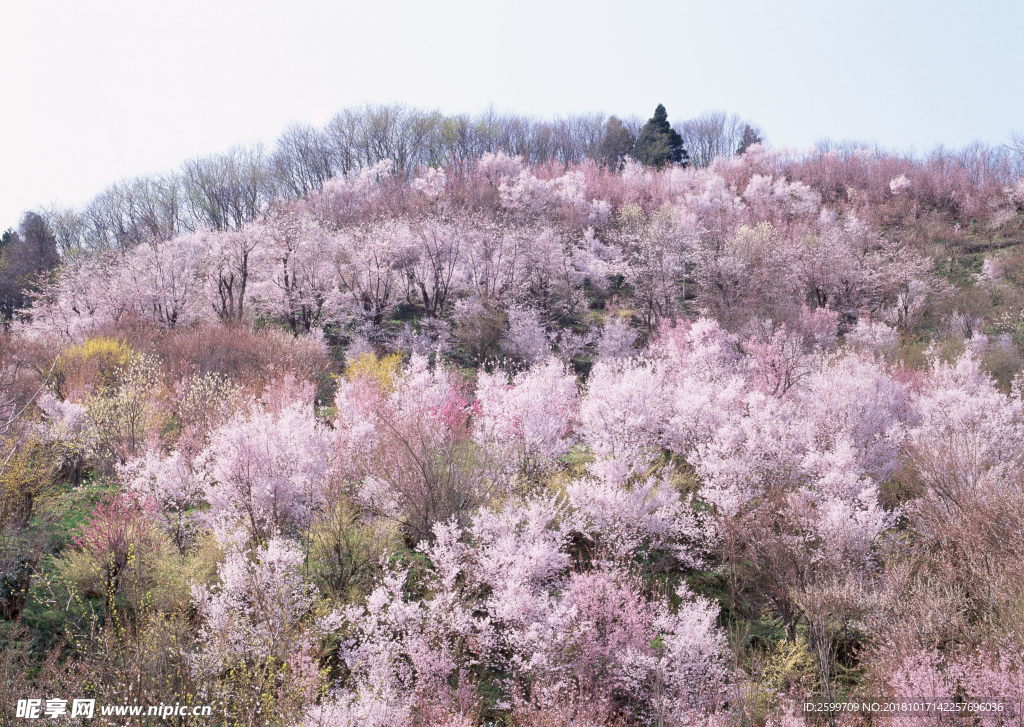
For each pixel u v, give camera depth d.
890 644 9.70
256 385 18.91
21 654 8.82
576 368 28.73
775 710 8.98
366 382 17.36
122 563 10.35
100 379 18.42
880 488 15.52
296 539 11.73
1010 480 13.12
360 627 9.47
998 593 10.08
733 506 12.59
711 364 21.09
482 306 30.50
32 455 12.92
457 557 10.61
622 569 11.41
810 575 11.69
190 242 32.50
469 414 16.62
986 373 22.31
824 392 17.67
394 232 33.72
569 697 8.86
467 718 8.22
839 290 33.41
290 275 31.95
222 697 7.69
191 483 12.42
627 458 13.66
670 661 9.40
